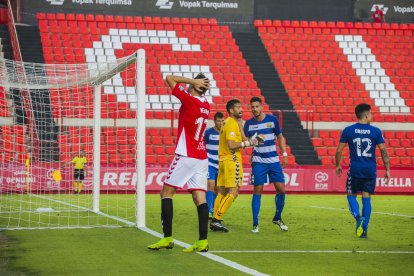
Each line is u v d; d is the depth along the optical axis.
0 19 49.31
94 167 23.39
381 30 54.00
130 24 50.31
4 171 33.91
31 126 35.72
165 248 13.09
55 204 27.31
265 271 10.58
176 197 32.38
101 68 21.67
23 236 15.41
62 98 38.81
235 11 52.69
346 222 19.62
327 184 37.91
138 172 17.73
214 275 10.15
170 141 41.84
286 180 37.53
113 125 41.81
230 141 16.19
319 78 49.12
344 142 15.88
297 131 44.25
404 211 24.84
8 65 23.62
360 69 50.47
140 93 17.72
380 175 38.03
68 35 48.28
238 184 16.70
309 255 12.53
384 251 13.20
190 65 48.25
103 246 13.58
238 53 50.16
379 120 46.41
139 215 17.70
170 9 52.00
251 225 18.59
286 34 52.50
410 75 50.78
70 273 10.30
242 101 46.19
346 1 54.72
